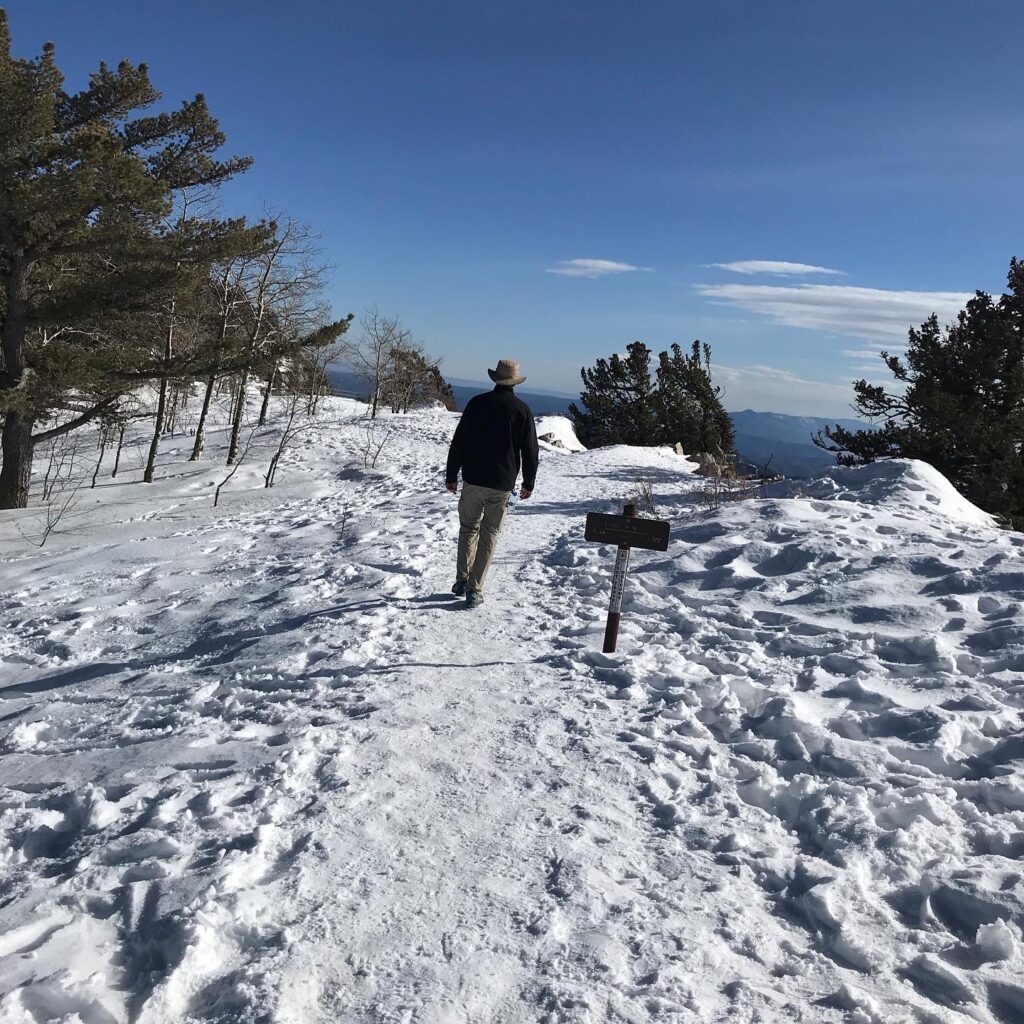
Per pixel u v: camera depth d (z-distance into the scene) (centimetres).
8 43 1762
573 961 252
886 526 826
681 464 2247
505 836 327
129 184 1631
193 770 390
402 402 4619
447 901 283
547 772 385
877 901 287
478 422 678
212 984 238
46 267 1844
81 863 306
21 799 373
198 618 741
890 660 523
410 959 252
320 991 238
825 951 264
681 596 702
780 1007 234
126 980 243
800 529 820
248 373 2138
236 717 468
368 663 545
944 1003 238
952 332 2294
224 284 2375
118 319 1872
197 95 2002
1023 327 2228
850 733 427
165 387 2261
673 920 275
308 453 2641
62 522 1712
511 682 512
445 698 480
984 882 288
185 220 1880
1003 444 1964
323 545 1045
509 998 238
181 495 2066
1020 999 236
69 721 495
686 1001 235
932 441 2123
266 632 651
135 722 476
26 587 995
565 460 2186
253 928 262
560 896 287
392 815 340
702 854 321
